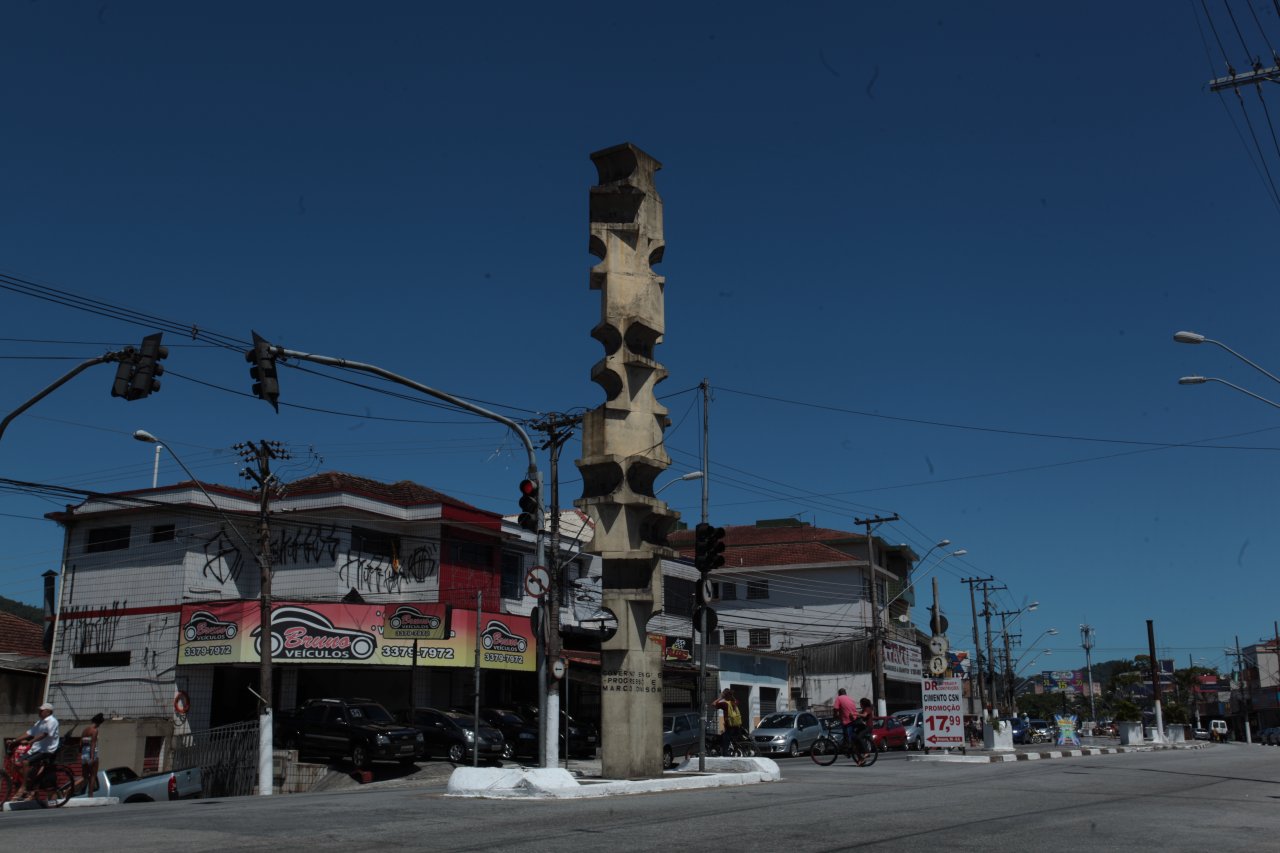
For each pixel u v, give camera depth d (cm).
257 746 3058
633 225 1856
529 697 4138
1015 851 912
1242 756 3375
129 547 3741
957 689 2783
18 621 4556
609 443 1791
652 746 1748
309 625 3369
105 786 2512
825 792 1583
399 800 1449
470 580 3947
